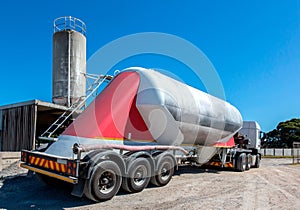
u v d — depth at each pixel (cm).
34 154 616
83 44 1648
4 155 869
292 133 4147
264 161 2047
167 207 537
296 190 757
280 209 551
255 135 1564
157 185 722
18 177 778
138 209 517
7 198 580
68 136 626
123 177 610
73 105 1267
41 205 532
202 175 1019
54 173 542
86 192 525
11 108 1241
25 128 1158
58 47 1570
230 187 778
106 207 523
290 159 2367
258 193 702
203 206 555
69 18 1611
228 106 1071
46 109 1317
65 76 1542
